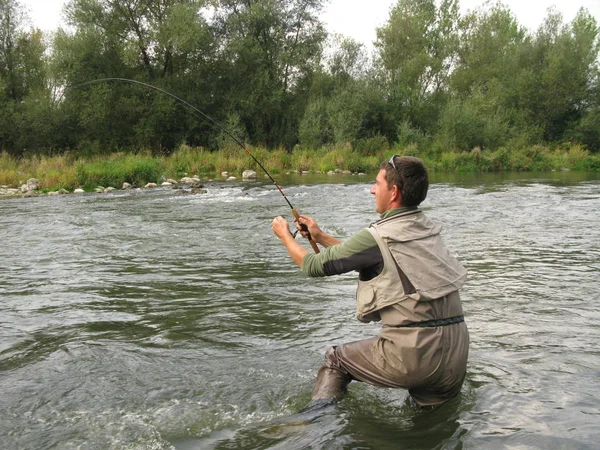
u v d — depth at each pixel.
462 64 42.44
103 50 30.83
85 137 31.81
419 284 2.61
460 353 2.69
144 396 3.01
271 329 4.08
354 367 2.88
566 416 2.67
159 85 31.30
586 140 37.28
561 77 37.97
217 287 5.33
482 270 5.82
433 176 23.81
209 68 33.50
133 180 20.00
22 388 3.13
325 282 5.47
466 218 9.91
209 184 20.00
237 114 32.59
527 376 3.15
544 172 26.98
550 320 4.16
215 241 7.86
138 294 5.12
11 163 24.44
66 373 3.33
